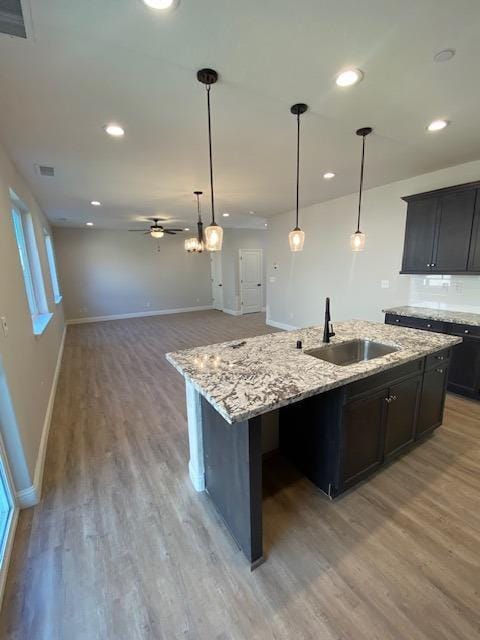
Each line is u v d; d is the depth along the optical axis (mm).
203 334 6758
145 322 8289
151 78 1773
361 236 2760
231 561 1597
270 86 1866
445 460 2338
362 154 2777
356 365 1896
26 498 1960
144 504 1986
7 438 1876
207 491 2070
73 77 1746
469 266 3279
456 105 2119
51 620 1345
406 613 1338
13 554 1645
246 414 1321
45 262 4715
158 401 3479
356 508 1919
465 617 1317
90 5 1246
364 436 1980
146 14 1306
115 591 1459
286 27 1396
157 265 9367
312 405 2025
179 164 3215
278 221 6512
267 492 2064
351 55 1604
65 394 3723
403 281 4215
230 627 1306
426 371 2324
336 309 5309
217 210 5906
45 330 3492
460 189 3260
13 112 2111
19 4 1229
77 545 1698
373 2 1271
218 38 1462
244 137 2588
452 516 1848
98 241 8445
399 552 1624
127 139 2586
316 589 1448
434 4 1283
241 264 9031
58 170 3316
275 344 2389
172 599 1421
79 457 2479
